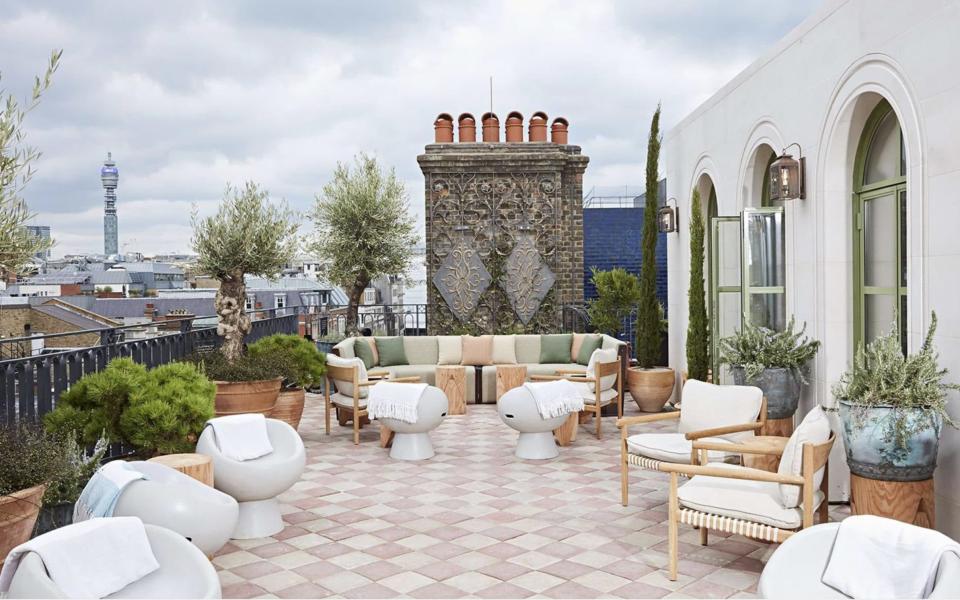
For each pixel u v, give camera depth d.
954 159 3.73
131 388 4.90
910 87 4.12
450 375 8.82
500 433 7.71
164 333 7.53
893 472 3.88
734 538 4.46
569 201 12.23
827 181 5.21
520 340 10.04
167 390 4.98
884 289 4.92
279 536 4.52
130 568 2.72
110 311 27.31
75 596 2.51
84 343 20.31
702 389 5.16
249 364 6.87
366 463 6.42
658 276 14.43
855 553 2.63
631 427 7.91
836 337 5.24
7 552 3.37
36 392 5.12
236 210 7.58
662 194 14.83
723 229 6.62
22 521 3.39
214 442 4.64
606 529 4.60
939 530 4.05
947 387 3.79
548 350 9.88
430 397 6.45
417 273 12.76
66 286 28.69
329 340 11.49
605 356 7.78
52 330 20.36
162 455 4.75
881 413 3.86
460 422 8.36
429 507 5.10
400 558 4.13
